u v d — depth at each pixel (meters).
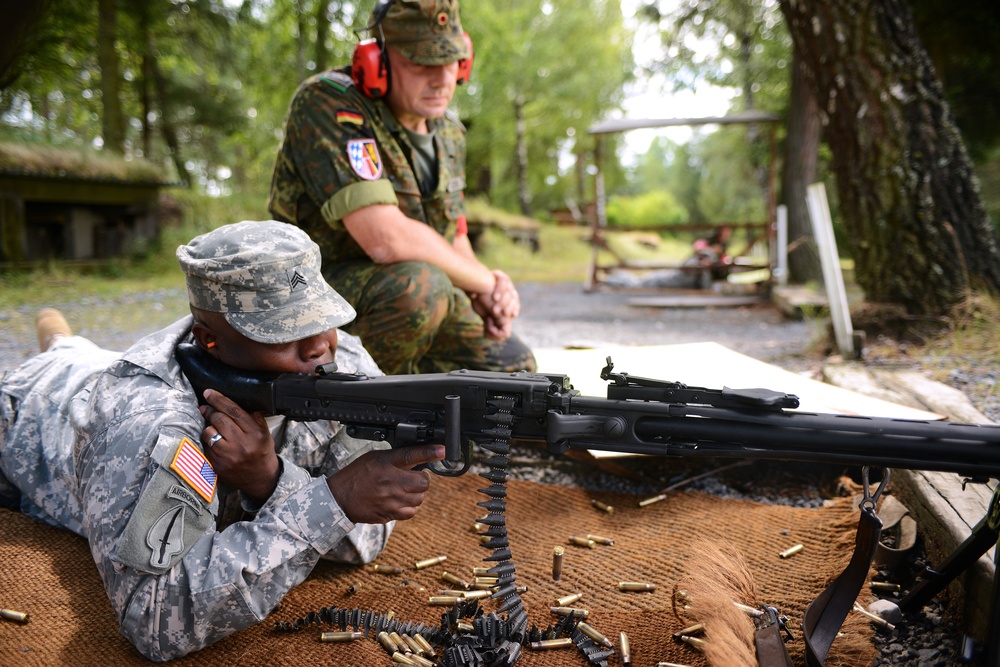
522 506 3.10
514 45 26.83
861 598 2.32
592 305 11.19
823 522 2.83
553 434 1.80
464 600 2.32
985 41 12.01
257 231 1.99
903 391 4.01
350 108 3.34
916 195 5.64
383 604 2.35
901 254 5.70
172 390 1.97
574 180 42.78
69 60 14.91
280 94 20.22
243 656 2.04
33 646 2.06
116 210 13.67
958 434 1.61
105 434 1.89
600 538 2.78
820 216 5.43
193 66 19.25
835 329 5.43
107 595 2.10
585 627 2.15
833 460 1.72
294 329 1.95
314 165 3.34
